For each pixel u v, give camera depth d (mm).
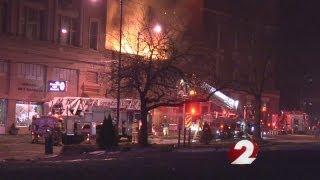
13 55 49281
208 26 73812
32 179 15406
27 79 50625
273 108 84250
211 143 41656
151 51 37594
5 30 49312
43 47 51875
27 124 50656
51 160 24812
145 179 15234
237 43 77938
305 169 18016
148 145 36000
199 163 22125
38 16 52500
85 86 55594
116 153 30141
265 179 14344
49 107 46188
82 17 56500
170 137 51062
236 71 76812
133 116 42750
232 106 55031
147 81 36531
